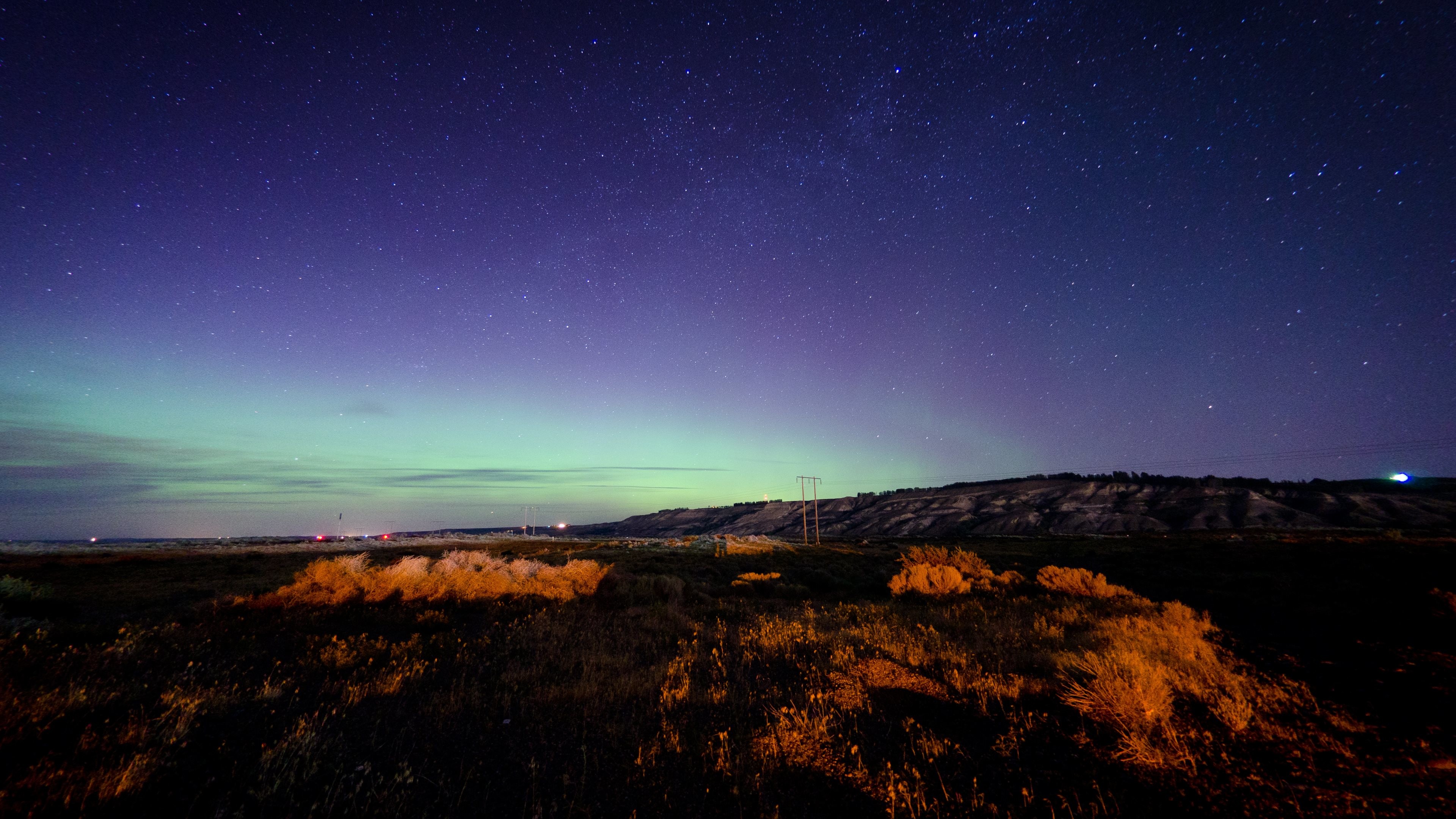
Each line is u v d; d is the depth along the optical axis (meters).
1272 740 4.97
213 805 3.65
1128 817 3.73
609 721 5.66
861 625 10.85
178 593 17.95
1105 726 5.39
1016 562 30.67
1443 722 5.45
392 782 4.18
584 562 19.59
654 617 12.10
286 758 4.43
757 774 4.38
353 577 15.12
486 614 12.88
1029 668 7.69
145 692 5.98
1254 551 28.31
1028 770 4.49
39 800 3.39
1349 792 4.00
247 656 8.26
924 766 4.59
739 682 7.09
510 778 4.35
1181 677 6.62
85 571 27.11
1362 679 7.19
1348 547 27.55
